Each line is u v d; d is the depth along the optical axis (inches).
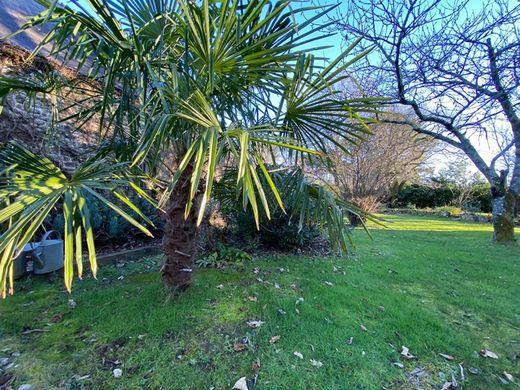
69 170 170.9
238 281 113.4
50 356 65.7
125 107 74.2
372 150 313.4
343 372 64.9
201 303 90.7
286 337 76.2
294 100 81.4
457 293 114.0
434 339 79.7
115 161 84.6
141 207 167.5
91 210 139.2
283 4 60.6
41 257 104.3
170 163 104.5
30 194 51.0
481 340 81.4
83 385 58.1
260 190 51.4
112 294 95.7
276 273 126.1
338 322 84.9
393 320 88.4
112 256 134.8
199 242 146.6
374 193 327.3
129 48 62.9
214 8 70.3
